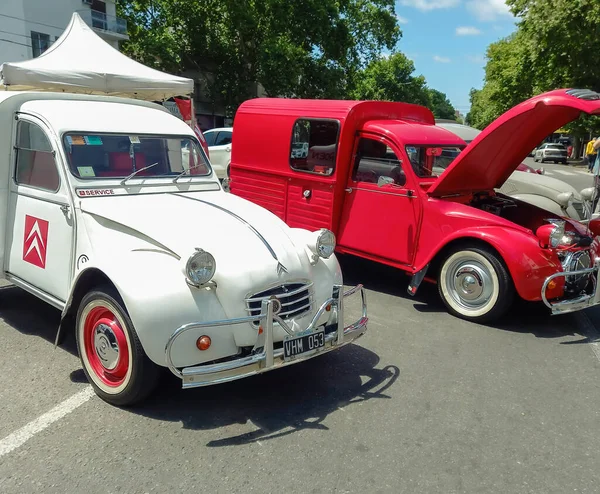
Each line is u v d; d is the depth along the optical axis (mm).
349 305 5938
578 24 22734
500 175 6527
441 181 5703
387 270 7488
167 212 3941
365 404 3730
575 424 3582
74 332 3979
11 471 2840
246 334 3381
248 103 7551
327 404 3707
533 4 24109
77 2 27984
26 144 4434
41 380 3857
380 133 6098
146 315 3139
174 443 3156
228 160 13023
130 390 3367
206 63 35594
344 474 2941
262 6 33344
